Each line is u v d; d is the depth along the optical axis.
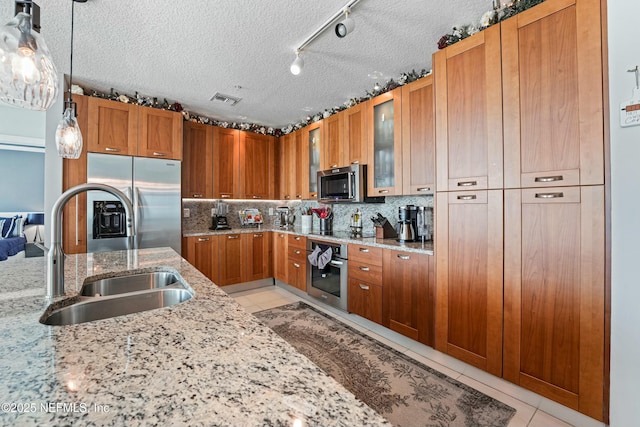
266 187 4.35
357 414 0.44
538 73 1.55
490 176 1.74
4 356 0.60
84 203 2.74
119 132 2.92
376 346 2.33
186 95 3.15
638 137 1.22
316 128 3.74
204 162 3.76
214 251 3.61
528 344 1.60
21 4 1.02
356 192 3.04
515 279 1.64
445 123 1.97
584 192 1.40
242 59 2.40
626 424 1.26
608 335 1.33
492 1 1.75
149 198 3.08
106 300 1.11
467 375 1.90
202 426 0.41
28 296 1.04
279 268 3.96
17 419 0.42
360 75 2.73
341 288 2.89
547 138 1.52
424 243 2.49
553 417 1.52
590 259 1.38
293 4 1.76
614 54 1.29
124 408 0.45
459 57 1.89
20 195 5.90
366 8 1.81
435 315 2.04
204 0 1.70
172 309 0.90
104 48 2.21
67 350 0.63
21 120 4.73
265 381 0.53
